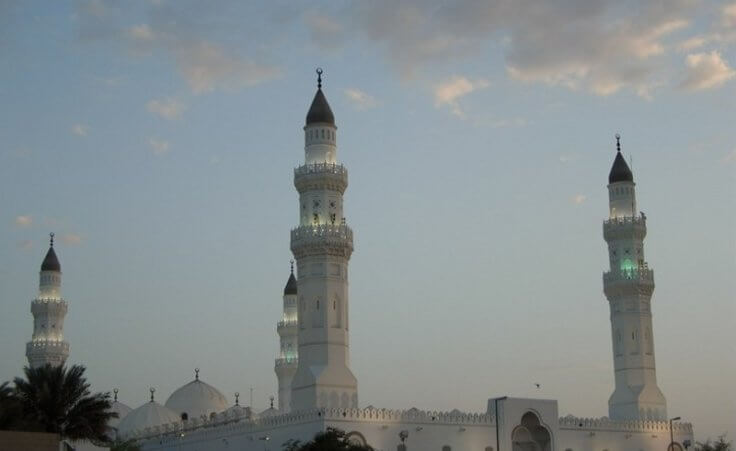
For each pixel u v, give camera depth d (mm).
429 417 120000
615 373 149000
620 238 151625
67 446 97750
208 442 133500
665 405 146375
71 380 101750
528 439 127500
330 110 132625
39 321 170250
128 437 156375
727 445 156625
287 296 181000
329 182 128500
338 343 122812
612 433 136375
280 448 117500
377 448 115188
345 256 126750
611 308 151375
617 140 157875
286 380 176000
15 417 92312
